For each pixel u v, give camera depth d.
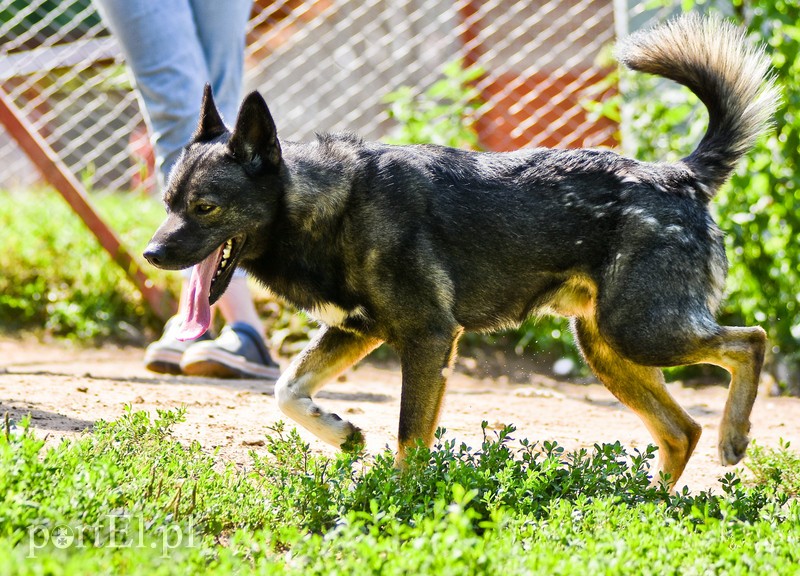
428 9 13.66
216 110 6.79
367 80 14.39
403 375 6.41
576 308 6.79
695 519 5.47
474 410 8.92
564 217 6.50
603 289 6.43
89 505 4.64
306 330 11.86
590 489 5.71
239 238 6.51
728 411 6.33
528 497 5.43
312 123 13.91
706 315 6.34
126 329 12.20
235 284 9.95
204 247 6.32
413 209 6.36
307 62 15.55
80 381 8.74
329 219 6.38
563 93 12.59
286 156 6.54
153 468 5.41
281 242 6.52
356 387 10.21
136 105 14.24
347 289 6.43
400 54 13.71
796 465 6.64
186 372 9.86
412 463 5.68
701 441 8.20
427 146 6.85
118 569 4.24
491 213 6.48
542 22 14.64
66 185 11.80
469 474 5.57
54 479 4.86
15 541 4.20
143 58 9.28
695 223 6.44
